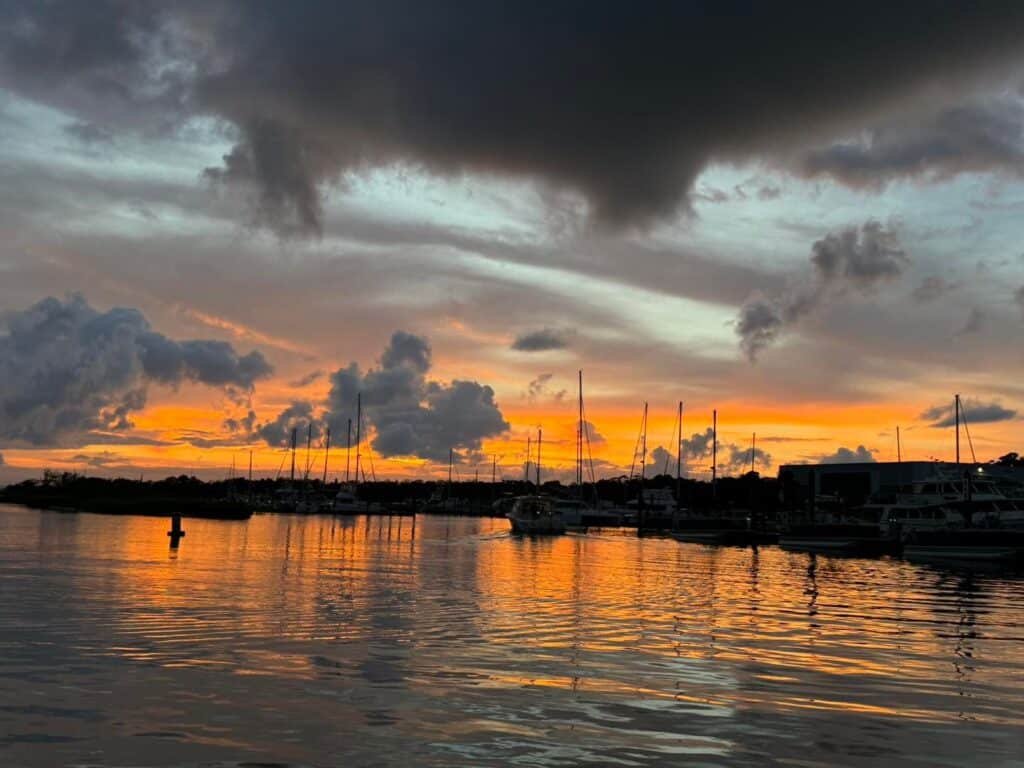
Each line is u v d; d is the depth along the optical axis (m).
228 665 17.86
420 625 23.77
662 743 13.05
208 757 11.92
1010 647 22.53
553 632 23.12
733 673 18.25
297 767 11.59
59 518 109.31
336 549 61.00
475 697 15.52
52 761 11.67
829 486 147.50
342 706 14.70
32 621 22.92
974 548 58.50
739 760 12.40
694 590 36.53
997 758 12.84
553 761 12.05
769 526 96.00
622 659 19.45
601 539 91.06
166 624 22.92
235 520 127.62
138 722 13.54
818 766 12.29
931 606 32.19
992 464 125.31
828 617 28.22
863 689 17.08
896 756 12.84
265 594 30.39
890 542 69.19
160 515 135.75
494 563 50.38
